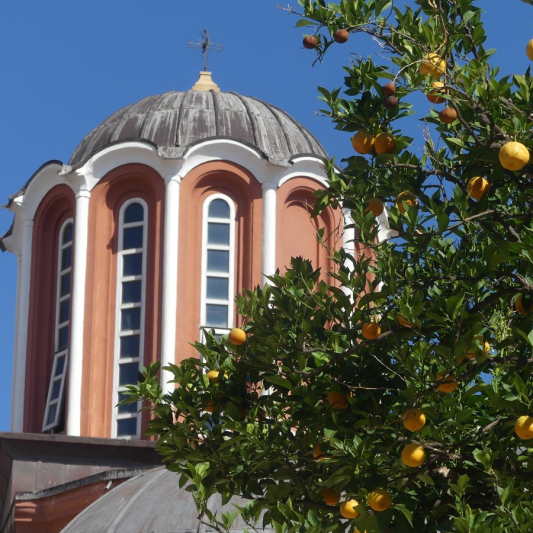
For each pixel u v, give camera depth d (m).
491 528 10.58
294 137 35.44
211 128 34.75
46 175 34.56
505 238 12.84
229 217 33.47
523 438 10.72
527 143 11.78
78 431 31.89
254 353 13.28
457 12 13.23
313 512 12.20
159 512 24.28
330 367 12.73
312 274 13.09
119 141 33.59
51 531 28.69
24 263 34.81
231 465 13.06
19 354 34.06
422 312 12.03
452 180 13.02
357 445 11.56
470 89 12.32
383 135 12.82
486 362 11.49
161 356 32.00
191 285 32.81
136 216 33.59
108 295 33.03
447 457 11.66
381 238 32.25
